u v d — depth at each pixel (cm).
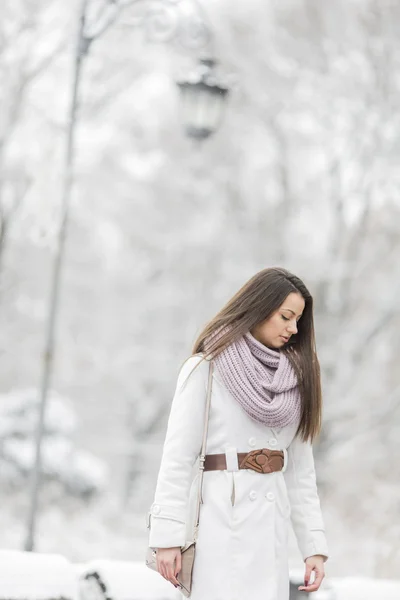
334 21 2761
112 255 3522
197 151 3148
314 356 463
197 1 1346
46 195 1823
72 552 2447
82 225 3453
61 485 2628
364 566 2170
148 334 3500
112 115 3275
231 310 453
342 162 2752
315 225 2994
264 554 433
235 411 441
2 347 3434
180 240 3284
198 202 3275
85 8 1275
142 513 3272
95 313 3556
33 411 2642
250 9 2834
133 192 3394
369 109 2717
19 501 2583
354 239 2784
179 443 436
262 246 3148
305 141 2900
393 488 2627
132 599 519
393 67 2711
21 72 2477
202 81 1246
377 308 2847
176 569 426
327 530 2588
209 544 430
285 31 2817
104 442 3481
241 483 436
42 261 3403
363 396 2758
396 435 2684
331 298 2783
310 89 2794
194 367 445
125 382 3522
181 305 3366
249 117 3048
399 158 2705
